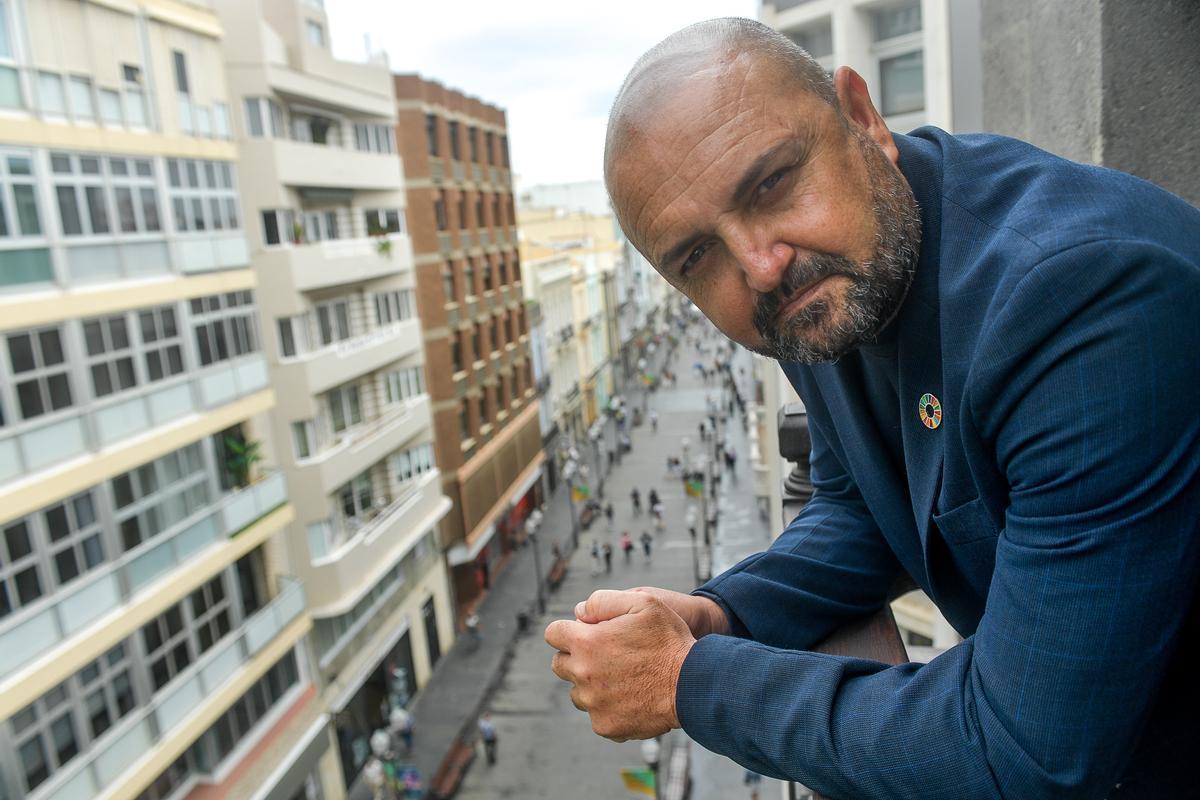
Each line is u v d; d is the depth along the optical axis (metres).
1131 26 1.55
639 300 86.31
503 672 25.48
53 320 11.76
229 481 15.84
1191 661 1.06
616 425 52.25
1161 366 0.86
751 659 1.20
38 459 11.51
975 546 1.15
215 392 14.98
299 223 19.30
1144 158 1.57
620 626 1.30
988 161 1.14
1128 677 0.87
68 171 12.21
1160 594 0.87
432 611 26.14
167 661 13.73
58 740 11.64
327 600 19.06
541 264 44.56
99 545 12.47
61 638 11.62
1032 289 0.91
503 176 35.69
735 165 1.07
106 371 12.76
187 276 14.43
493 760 20.88
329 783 18.58
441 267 28.25
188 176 14.67
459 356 29.98
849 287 1.10
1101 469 0.87
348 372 20.42
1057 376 0.90
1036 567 0.92
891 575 1.68
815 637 1.58
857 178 1.11
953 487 1.15
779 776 1.19
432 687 24.91
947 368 1.06
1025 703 0.90
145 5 13.62
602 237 73.00
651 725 1.27
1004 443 0.98
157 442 13.45
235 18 17.91
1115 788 1.12
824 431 1.62
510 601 30.66
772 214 1.09
